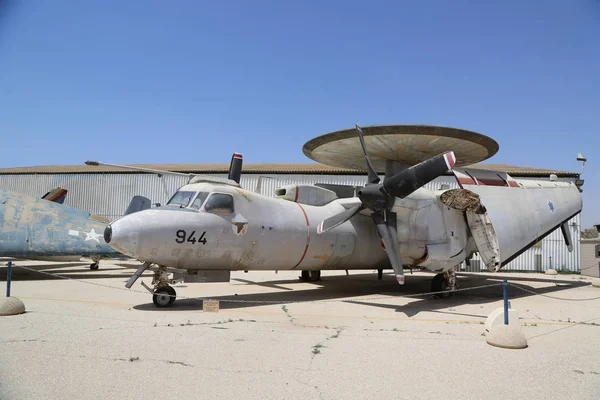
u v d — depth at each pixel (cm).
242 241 1095
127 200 3066
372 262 1431
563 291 1573
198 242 1023
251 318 909
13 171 3381
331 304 1152
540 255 2617
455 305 1178
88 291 1312
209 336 730
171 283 1045
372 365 584
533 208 1466
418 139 1282
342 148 1439
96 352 616
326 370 559
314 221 1273
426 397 472
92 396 453
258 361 591
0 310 862
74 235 1719
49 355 596
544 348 696
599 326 892
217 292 1370
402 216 1283
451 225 1368
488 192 1361
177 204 1073
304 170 2873
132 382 498
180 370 545
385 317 970
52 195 2152
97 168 3334
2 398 441
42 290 1316
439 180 2683
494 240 1383
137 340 689
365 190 1184
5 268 2047
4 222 1619
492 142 1322
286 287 1549
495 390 496
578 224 2597
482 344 716
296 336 748
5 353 604
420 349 676
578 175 2678
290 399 458
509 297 1373
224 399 454
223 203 1081
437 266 1328
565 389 503
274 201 1223
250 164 3419
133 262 2734
